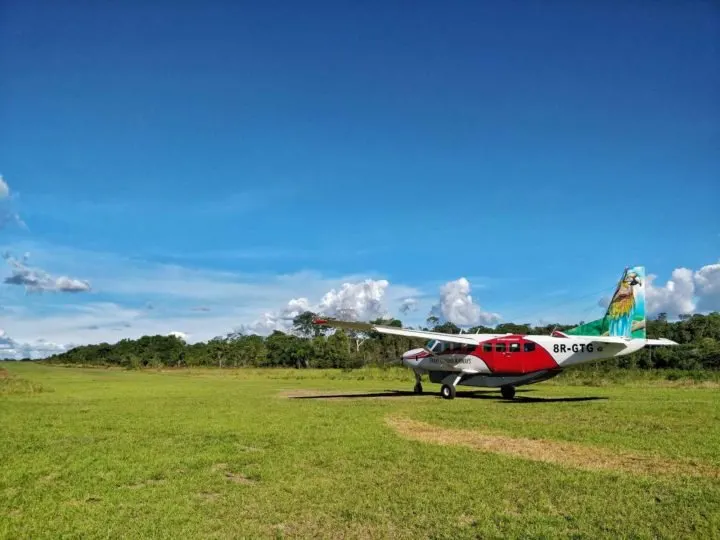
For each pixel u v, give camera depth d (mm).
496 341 21797
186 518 6305
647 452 9680
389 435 11641
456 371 22734
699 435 11320
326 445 10477
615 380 32438
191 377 49938
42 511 6605
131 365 83500
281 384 34875
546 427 12547
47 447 10516
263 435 11688
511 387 22016
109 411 16719
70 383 37656
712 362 45906
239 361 90500
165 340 115438
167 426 13180
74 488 7598
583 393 24078
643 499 6816
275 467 8672
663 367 47531
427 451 9797
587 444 10445
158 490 7484
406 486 7508
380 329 23953
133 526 6059
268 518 6289
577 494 7074
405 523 6090
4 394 25594
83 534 5809
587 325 21781
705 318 60000
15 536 5758
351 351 77562
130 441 11102
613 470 8352
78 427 13133
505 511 6426
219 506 6750
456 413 15523
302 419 14406
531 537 5602
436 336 22938
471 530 5836
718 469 8422
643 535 5617
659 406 16828
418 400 20984
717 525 5887
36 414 15953
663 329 61188
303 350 80312
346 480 7871
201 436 11633
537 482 7648
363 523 6102
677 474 8109
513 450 9961
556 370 21156
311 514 6414
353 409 16938
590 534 5664
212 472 8469
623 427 12461
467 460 9039
